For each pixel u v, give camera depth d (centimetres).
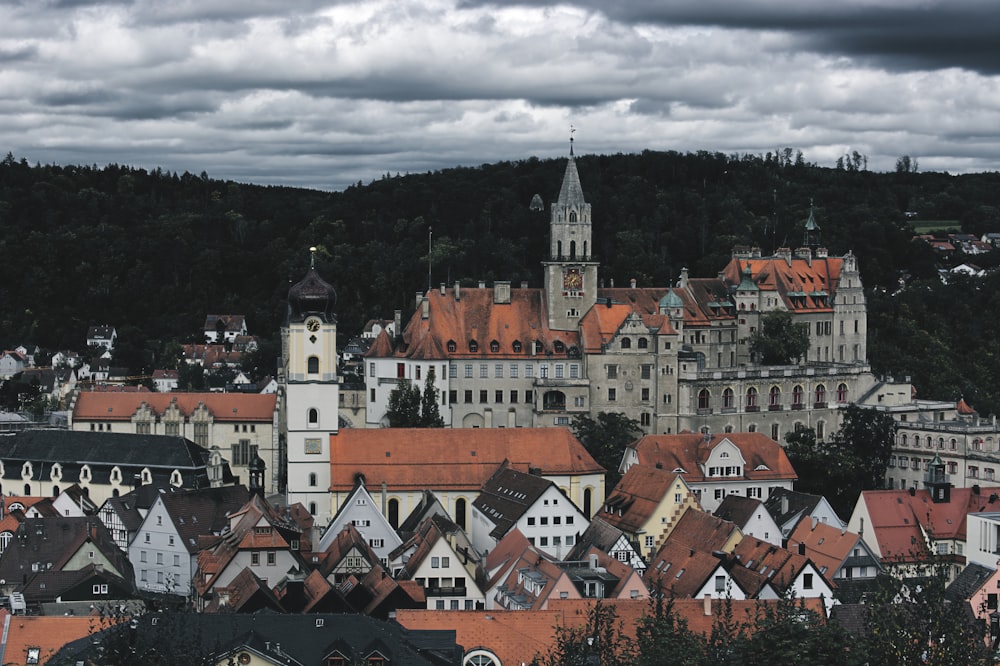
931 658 10562
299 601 18475
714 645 12019
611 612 14862
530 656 16375
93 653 13262
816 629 11131
